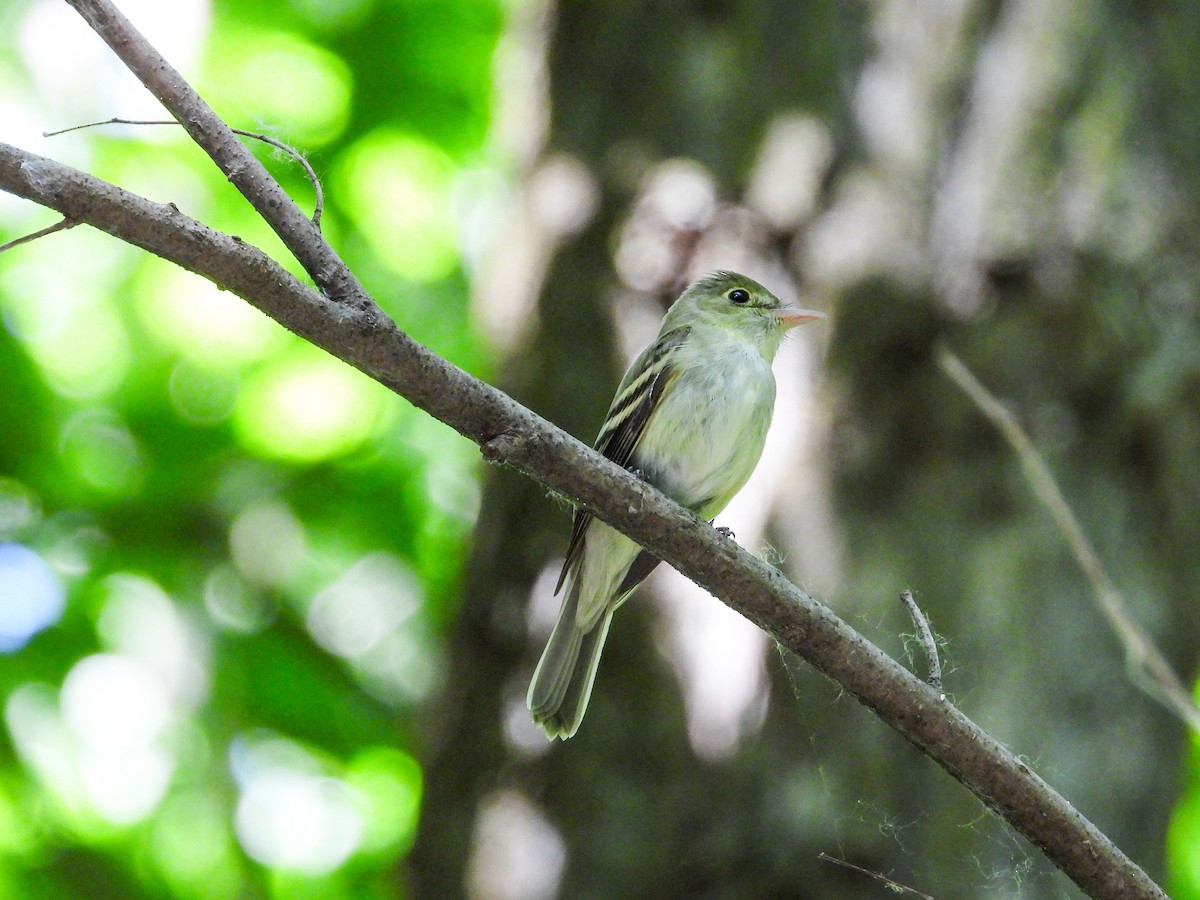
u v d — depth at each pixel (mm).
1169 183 10289
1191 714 8117
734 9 11094
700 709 9766
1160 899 5996
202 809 14688
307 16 17469
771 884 9328
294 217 5711
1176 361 9969
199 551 15906
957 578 9711
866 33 10789
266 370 17938
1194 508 10000
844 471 10000
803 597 6168
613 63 11297
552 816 9898
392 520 17062
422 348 5820
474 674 10570
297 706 15047
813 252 10406
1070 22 10422
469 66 17703
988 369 9992
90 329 17672
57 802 14430
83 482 16234
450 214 18359
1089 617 9664
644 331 10695
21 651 14508
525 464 6109
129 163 17234
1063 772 9406
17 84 17031
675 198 10789
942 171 10391
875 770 9367
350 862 15594
